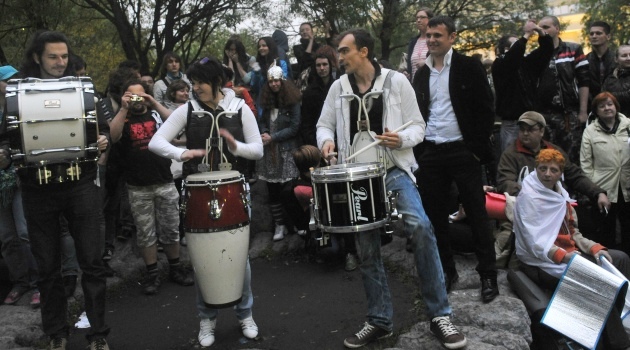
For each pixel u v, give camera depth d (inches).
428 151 165.3
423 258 137.8
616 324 161.5
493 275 161.6
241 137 150.3
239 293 144.2
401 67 294.5
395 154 139.4
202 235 137.3
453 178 165.3
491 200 189.8
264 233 242.4
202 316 156.0
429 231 137.3
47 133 128.5
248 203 144.8
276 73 228.2
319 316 173.2
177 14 498.6
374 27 582.9
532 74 222.1
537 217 172.6
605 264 172.6
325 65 226.5
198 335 160.2
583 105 246.1
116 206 210.4
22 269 183.2
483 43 683.4
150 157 193.0
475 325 151.0
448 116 163.0
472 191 162.1
